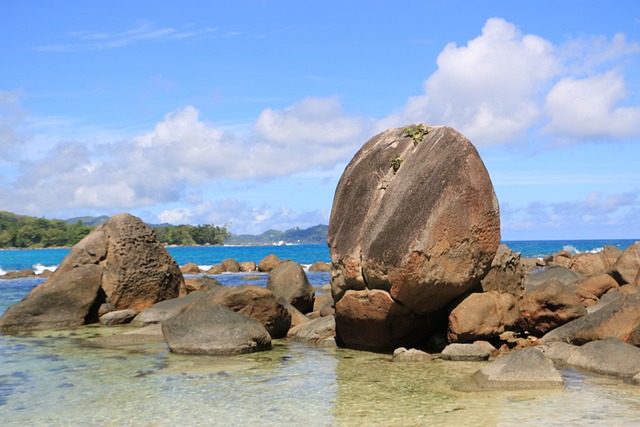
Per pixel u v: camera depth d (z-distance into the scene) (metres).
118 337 19.50
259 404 11.47
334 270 16.88
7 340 19.92
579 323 16.11
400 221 15.55
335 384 12.94
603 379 12.99
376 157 17.66
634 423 9.88
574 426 9.78
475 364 14.79
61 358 16.45
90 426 10.34
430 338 16.73
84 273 24.58
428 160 16.20
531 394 11.81
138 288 25.39
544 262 54.06
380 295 15.59
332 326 18.62
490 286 17.20
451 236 15.13
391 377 13.48
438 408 10.98
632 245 28.31
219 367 14.89
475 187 15.46
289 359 15.84
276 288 24.52
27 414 11.07
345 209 17.31
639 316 15.23
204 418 10.66
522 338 17.08
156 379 13.65
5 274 59.34
